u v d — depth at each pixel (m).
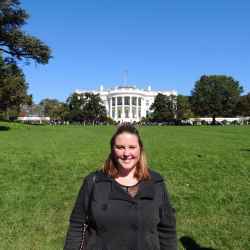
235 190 12.84
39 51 61.81
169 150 24.73
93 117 154.38
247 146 28.33
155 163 17.78
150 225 4.11
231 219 10.05
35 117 170.50
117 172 4.32
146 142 33.59
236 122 136.50
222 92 135.38
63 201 11.62
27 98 62.16
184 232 9.16
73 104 155.88
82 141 33.75
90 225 4.22
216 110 135.38
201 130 66.12
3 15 59.28
